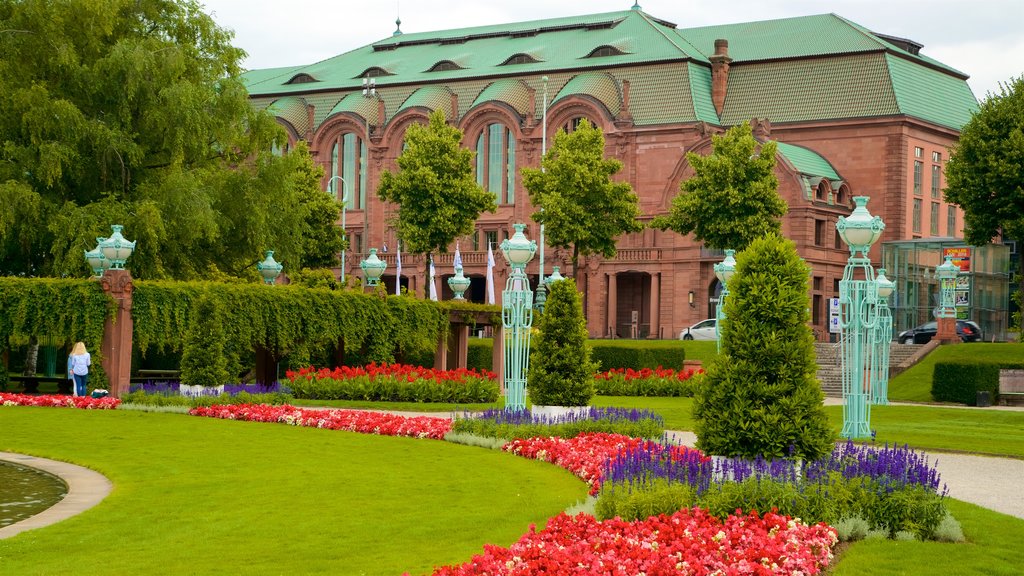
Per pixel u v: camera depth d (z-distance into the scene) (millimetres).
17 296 42719
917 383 58531
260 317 46844
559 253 102438
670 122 100375
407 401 46031
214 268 65625
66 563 16203
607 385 56781
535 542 15258
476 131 107625
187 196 56969
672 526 16047
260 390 44562
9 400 39656
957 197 77000
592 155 83938
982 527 18359
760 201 81125
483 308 58094
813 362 19656
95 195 58438
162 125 58000
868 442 30797
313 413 35062
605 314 100750
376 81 115312
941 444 31297
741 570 14484
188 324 44906
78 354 41812
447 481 23500
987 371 50250
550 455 26422
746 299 19734
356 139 113500
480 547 17141
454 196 87812
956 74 108250
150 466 25703
